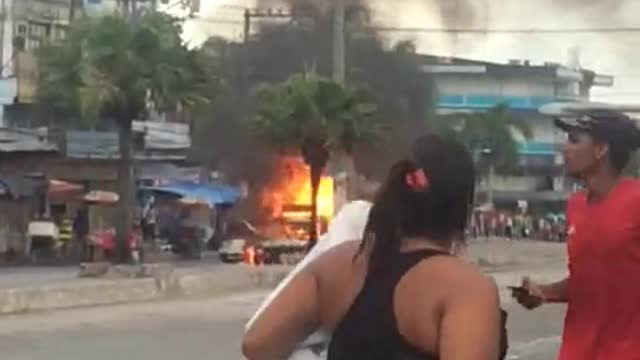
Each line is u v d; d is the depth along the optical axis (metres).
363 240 2.89
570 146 4.94
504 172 81.75
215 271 28.09
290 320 2.93
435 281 2.74
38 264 35.97
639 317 4.80
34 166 39.31
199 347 15.98
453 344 2.66
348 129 35.34
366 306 2.79
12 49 41.19
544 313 21.89
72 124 39.56
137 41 28.67
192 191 43.97
